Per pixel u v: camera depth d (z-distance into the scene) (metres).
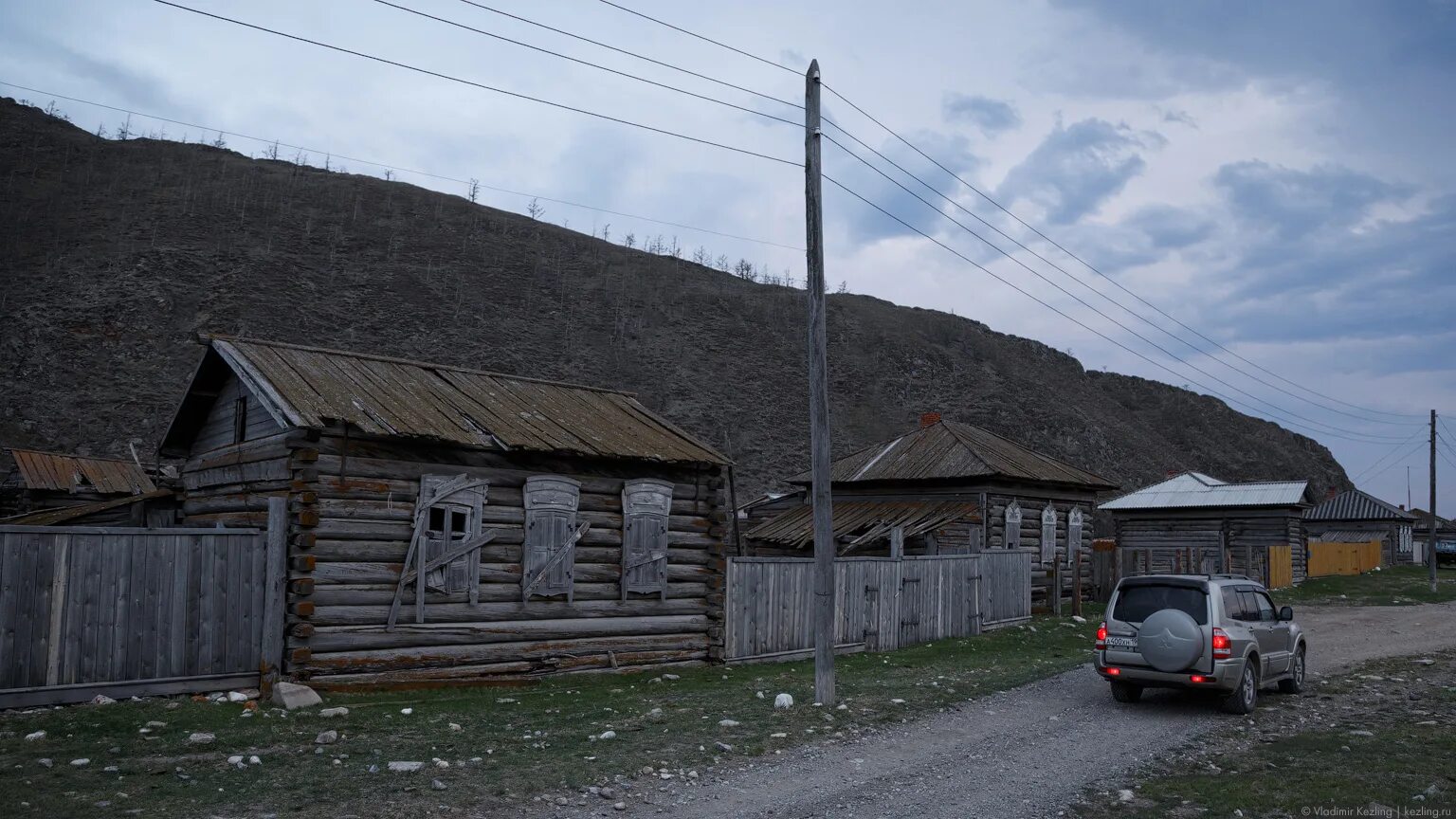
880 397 112.31
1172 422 154.25
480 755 8.88
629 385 94.00
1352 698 13.31
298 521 12.32
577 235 148.62
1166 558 35.94
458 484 13.80
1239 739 10.40
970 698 13.16
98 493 30.38
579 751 9.18
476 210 142.50
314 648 12.23
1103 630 12.77
